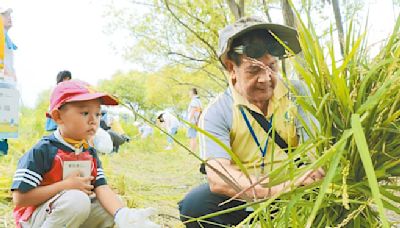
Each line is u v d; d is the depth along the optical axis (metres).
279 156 2.42
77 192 2.63
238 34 2.25
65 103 2.71
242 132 2.44
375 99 1.42
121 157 9.65
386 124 1.52
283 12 5.52
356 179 1.57
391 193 1.57
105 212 2.84
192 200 2.66
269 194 1.57
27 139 7.22
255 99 2.36
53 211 2.61
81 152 2.79
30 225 2.73
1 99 3.88
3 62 3.86
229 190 2.23
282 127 2.37
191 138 9.13
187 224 2.72
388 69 1.49
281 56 2.30
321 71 1.63
